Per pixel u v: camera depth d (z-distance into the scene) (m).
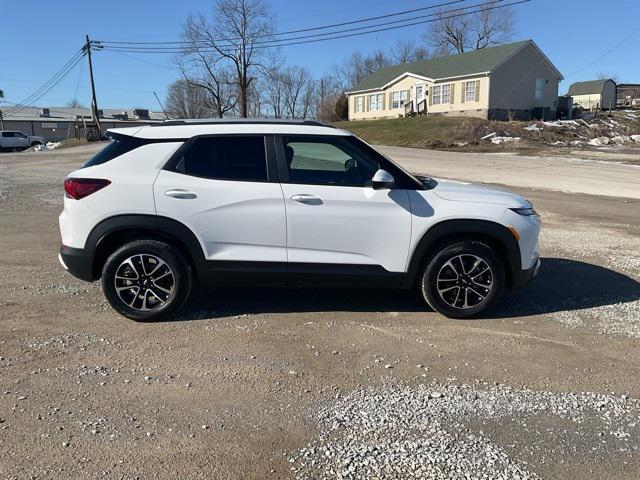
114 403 3.42
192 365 3.98
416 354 4.26
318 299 5.49
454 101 42.31
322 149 4.91
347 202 4.75
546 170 20.58
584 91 55.88
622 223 10.20
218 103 56.31
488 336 4.64
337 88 75.62
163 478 2.73
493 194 5.05
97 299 5.41
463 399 3.57
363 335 4.61
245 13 52.09
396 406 3.47
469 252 4.88
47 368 3.88
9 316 4.90
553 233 9.11
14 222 9.62
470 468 2.86
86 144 45.03
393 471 2.82
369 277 4.88
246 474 2.78
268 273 4.80
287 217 4.73
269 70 55.00
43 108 83.62
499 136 32.16
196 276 4.95
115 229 4.66
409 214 4.80
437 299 4.96
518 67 40.75
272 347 4.32
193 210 4.68
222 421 3.26
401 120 40.56
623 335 4.71
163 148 4.77
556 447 3.06
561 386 3.79
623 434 3.21
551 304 5.48
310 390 3.65
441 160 24.39
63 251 4.75
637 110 50.03
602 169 20.80
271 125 4.91
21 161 28.17
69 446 2.96
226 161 4.81
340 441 3.08
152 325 4.75
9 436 3.04
